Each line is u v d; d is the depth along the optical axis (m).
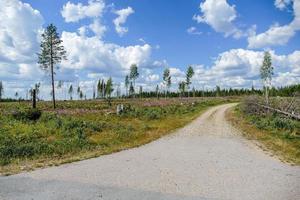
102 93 121.88
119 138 19.27
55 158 13.01
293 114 26.00
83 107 52.25
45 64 54.06
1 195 7.84
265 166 11.72
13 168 11.00
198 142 18.38
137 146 16.75
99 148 15.77
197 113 42.69
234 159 13.05
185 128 25.84
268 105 34.50
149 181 9.41
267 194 8.28
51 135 19.62
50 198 7.64
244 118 33.38
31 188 8.48
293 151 14.74
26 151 13.67
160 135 21.52
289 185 9.13
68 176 9.89
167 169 11.07
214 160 12.80
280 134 20.75
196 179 9.73
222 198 7.91
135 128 24.20
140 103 61.25
